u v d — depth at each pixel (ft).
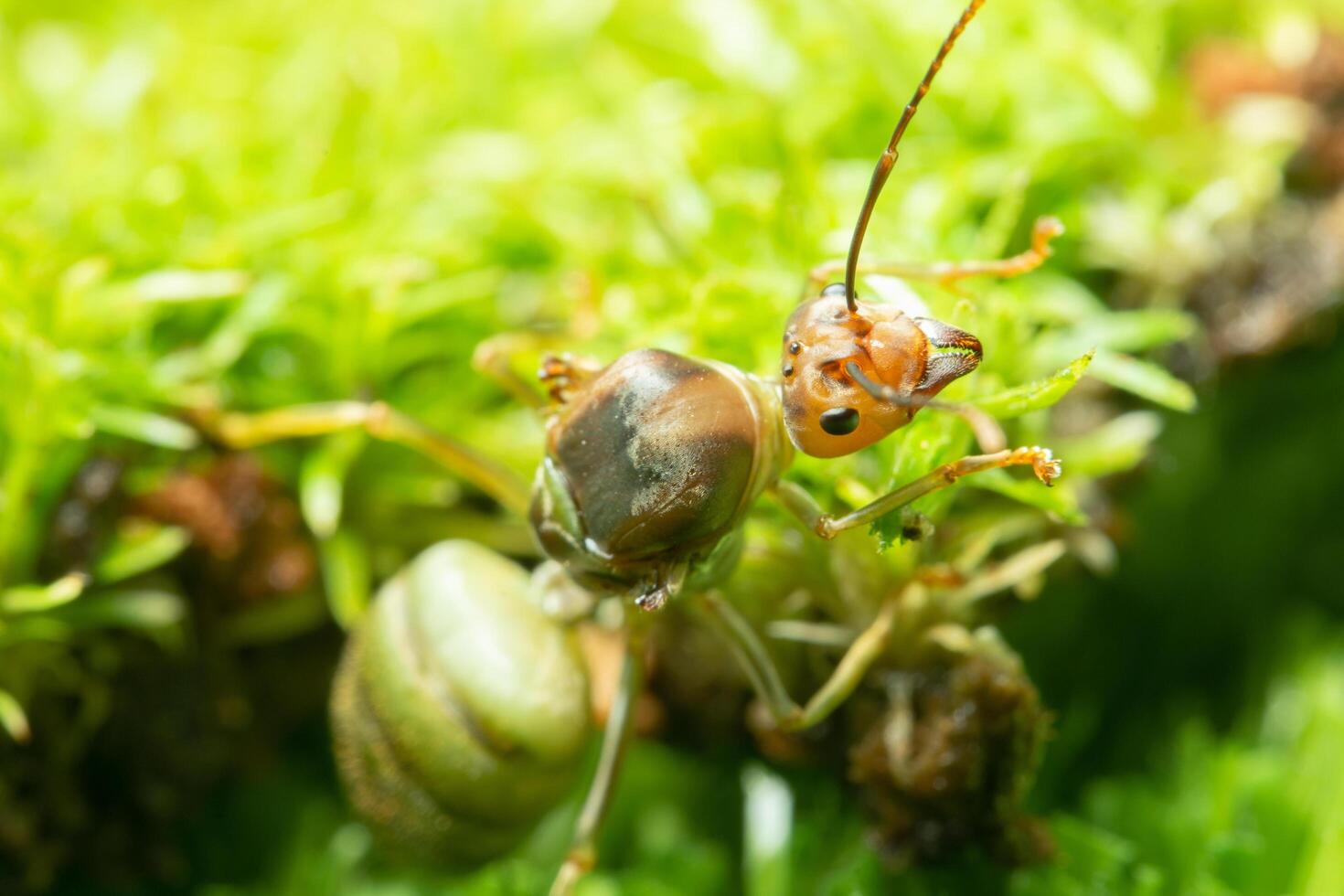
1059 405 0.23
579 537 0.20
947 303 0.21
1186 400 0.21
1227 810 0.23
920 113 0.25
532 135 0.26
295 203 0.24
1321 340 0.24
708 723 0.23
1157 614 0.25
